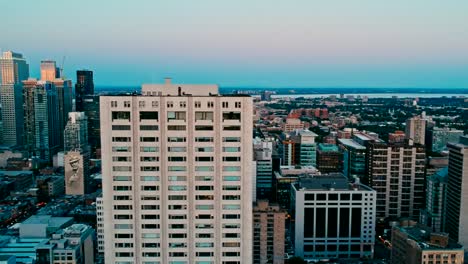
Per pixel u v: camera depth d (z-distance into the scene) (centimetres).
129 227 15375
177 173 15188
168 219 15388
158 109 14850
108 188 15200
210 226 15525
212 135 15062
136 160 15075
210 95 15438
